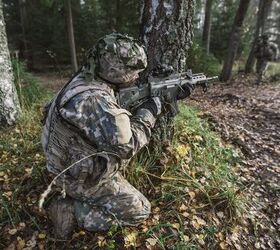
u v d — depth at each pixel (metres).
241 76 12.51
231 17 15.36
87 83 2.10
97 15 13.48
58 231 2.57
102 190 2.44
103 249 2.49
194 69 11.64
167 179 3.09
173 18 2.96
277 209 3.32
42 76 12.13
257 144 4.58
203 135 3.90
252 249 2.82
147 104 2.40
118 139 2.05
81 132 2.10
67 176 2.31
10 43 14.49
